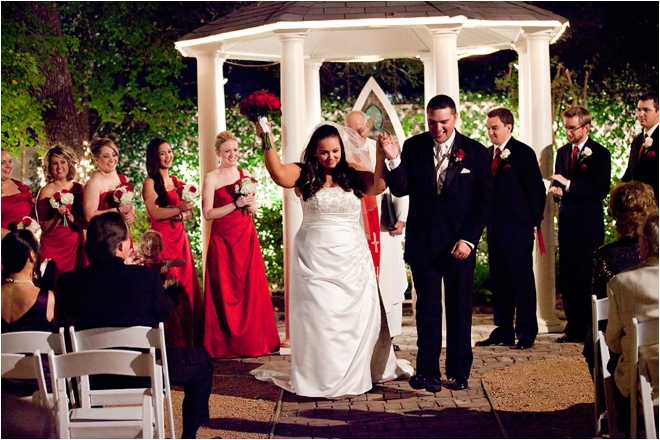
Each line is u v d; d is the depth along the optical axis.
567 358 6.40
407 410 5.20
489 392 5.51
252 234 7.03
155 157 6.82
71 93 11.55
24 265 4.22
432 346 5.60
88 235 4.41
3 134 10.45
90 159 11.55
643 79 12.04
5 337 3.99
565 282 7.09
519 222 6.80
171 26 12.31
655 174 6.54
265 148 5.53
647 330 3.75
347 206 5.61
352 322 5.56
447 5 6.96
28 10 10.63
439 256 5.53
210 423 5.03
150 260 6.31
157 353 4.39
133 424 3.88
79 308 4.33
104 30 12.55
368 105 8.55
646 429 3.66
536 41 7.39
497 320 7.06
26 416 3.93
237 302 6.93
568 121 7.04
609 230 9.96
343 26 6.67
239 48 8.42
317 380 5.52
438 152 5.59
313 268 5.56
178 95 12.86
